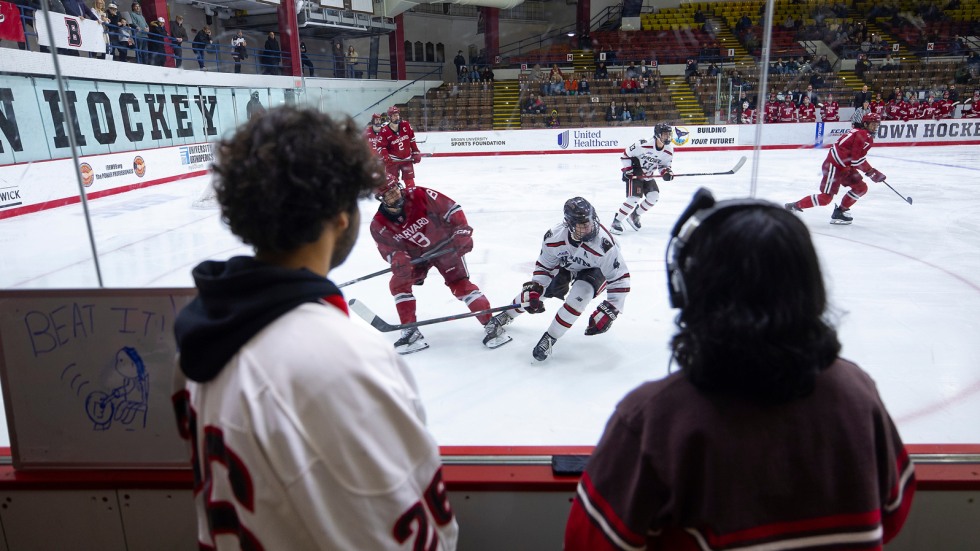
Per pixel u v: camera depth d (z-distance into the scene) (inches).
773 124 400.8
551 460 53.7
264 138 28.0
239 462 26.6
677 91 437.4
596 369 101.0
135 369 50.6
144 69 320.5
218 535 28.4
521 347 112.1
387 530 27.8
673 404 28.9
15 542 54.8
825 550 27.9
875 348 109.0
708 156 424.5
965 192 291.7
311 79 312.7
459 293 120.2
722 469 27.4
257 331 27.2
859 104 380.2
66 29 264.8
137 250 191.6
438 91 451.2
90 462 52.9
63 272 153.3
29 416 52.1
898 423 81.0
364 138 31.5
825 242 199.2
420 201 113.2
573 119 491.5
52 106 274.2
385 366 28.5
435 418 83.7
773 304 26.2
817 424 27.5
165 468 52.7
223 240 206.2
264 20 433.4
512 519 52.2
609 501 31.1
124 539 54.7
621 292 104.7
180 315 29.4
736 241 26.9
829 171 223.5
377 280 154.4
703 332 27.0
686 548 30.8
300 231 28.2
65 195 276.1
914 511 50.9
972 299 137.7
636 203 225.0
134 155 320.2
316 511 26.3
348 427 26.5
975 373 96.7
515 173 406.6
